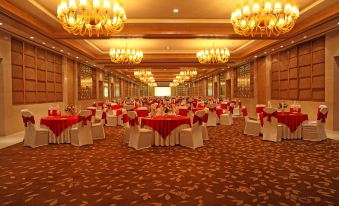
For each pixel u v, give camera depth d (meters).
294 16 5.71
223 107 12.45
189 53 13.83
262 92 13.66
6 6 6.01
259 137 7.77
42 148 6.38
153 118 6.81
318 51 9.17
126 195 3.43
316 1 6.55
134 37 8.58
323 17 6.92
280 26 6.04
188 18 7.73
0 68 8.05
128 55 10.13
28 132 6.62
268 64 12.78
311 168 4.53
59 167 4.74
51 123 6.87
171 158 5.33
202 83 30.97
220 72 22.08
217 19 7.80
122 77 27.39
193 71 20.27
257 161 5.04
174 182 3.91
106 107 11.70
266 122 7.22
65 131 6.93
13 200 3.29
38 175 4.28
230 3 6.60
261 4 5.90
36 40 9.08
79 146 6.59
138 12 7.20
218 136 8.00
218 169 4.55
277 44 10.22
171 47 12.52
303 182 3.85
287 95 11.27
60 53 11.77
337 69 8.46
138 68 18.36
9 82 8.34
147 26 8.25
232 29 8.41
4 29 7.76
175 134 6.61
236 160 5.13
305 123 7.37
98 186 3.77
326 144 6.56
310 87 9.70
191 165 4.81
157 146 6.51
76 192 3.54
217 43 11.71
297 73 10.47
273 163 4.88
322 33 8.57
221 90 22.84
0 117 8.14
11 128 8.47
